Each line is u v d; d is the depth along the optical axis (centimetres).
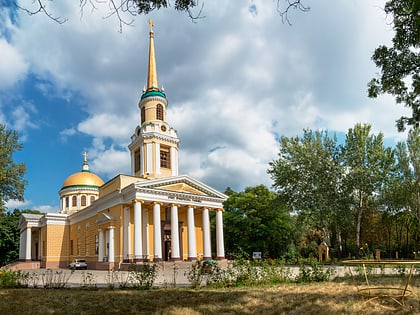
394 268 2061
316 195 4019
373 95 1608
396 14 1227
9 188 3328
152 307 947
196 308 897
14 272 1642
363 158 4172
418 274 1773
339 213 3941
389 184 4262
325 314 785
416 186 4297
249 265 1502
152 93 4416
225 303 962
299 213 4344
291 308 876
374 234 5247
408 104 1588
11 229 6225
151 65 4600
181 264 3291
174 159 4256
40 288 1467
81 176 5638
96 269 3703
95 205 4022
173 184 3672
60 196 5644
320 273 1533
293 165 4209
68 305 1001
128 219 3478
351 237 5375
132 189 3378
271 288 1266
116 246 3488
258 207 4947
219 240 3953
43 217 4878
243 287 1338
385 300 942
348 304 888
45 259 4672
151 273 1505
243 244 4947
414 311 803
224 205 5478
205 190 3919
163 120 4397
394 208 4547
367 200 4494
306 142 4234
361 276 1661
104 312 896
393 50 1508
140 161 4150
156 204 3456
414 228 5012
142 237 3566
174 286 1476
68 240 4825
